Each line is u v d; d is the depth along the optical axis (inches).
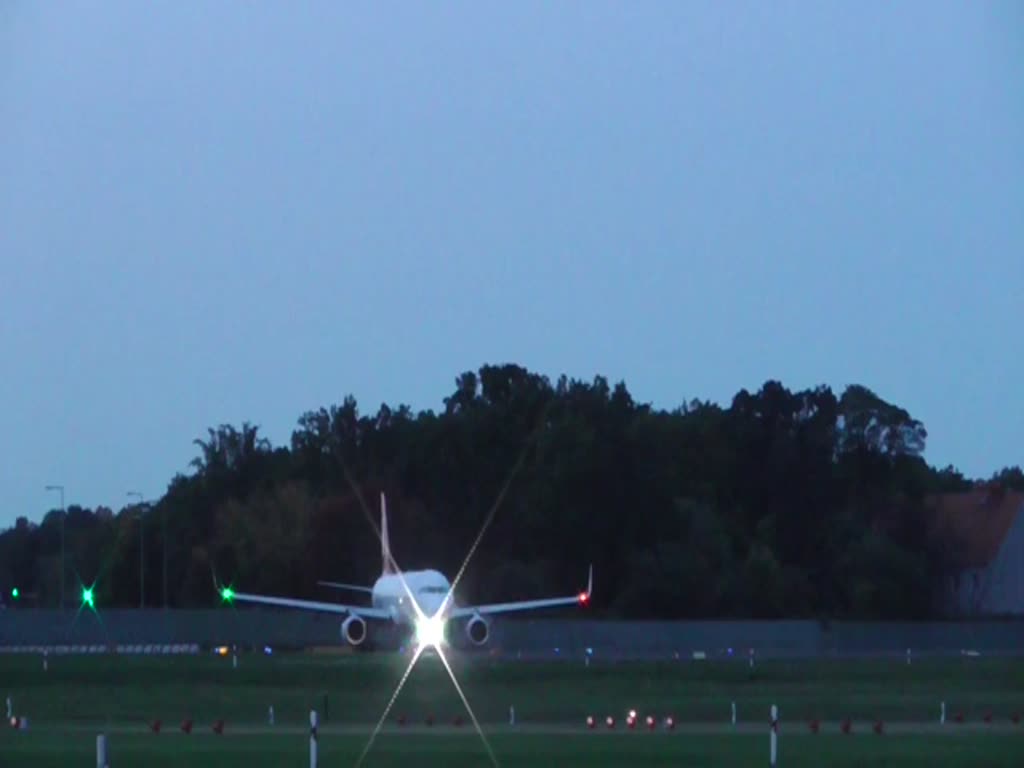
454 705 2546.8
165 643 4530.0
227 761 1569.9
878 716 2372.0
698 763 1553.9
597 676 3149.6
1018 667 3378.4
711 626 4503.0
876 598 5177.2
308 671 3137.3
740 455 6097.4
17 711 2487.7
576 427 5634.8
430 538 5738.2
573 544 5383.9
